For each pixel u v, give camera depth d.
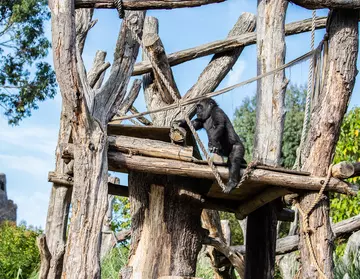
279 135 10.41
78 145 8.58
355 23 8.91
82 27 11.86
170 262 9.81
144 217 10.07
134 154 8.85
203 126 9.57
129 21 9.85
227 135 9.22
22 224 21.56
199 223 10.18
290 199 9.59
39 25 28.73
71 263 8.12
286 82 10.58
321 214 8.73
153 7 8.84
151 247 9.83
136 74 12.74
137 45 9.92
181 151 8.75
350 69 8.82
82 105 8.63
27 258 16.23
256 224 10.52
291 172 8.70
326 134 8.76
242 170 8.84
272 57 10.66
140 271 9.73
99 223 8.31
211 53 12.80
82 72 9.57
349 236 13.77
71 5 8.78
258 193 9.86
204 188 9.81
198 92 12.43
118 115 13.00
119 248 14.55
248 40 12.87
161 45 11.31
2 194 29.70
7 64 28.59
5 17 29.28
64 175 11.49
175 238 9.89
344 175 8.52
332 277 8.54
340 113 8.78
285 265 14.34
